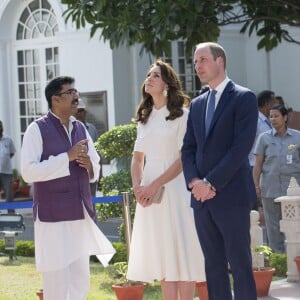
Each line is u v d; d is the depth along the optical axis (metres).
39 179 9.70
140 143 10.28
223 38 26.48
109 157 15.17
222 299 9.39
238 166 9.02
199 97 9.55
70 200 9.82
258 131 15.05
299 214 12.47
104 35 16.80
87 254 10.04
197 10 15.77
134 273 10.25
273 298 11.37
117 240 18.69
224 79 9.37
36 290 13.15
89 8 16.88
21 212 25.59
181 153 9.65
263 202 14.67
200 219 9.30
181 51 25.92
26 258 16.89
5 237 16.45
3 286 13.57
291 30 25.92
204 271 9.88
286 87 26.42
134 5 16.31
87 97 25.50
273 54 26.62
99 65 25.16
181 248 9.98
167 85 10.12
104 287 13.02
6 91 27.78
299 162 14.40
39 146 9.84
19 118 27.73
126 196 12.72
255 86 26.92
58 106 9.96
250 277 9.23
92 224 10.02
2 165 23.23
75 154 9.76
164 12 15.78
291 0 16.64
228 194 9.12
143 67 24.94
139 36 16.31
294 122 19.44
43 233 9.82
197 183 9.05
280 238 14.66
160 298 12.02
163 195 10.05
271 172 14.49
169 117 10.10
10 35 27.59
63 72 26.17
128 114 25.05
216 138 9.17
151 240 10.11
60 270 9.83
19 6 27.28
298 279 12.41
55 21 26.47
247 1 16.88
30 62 27.30
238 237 9.16
